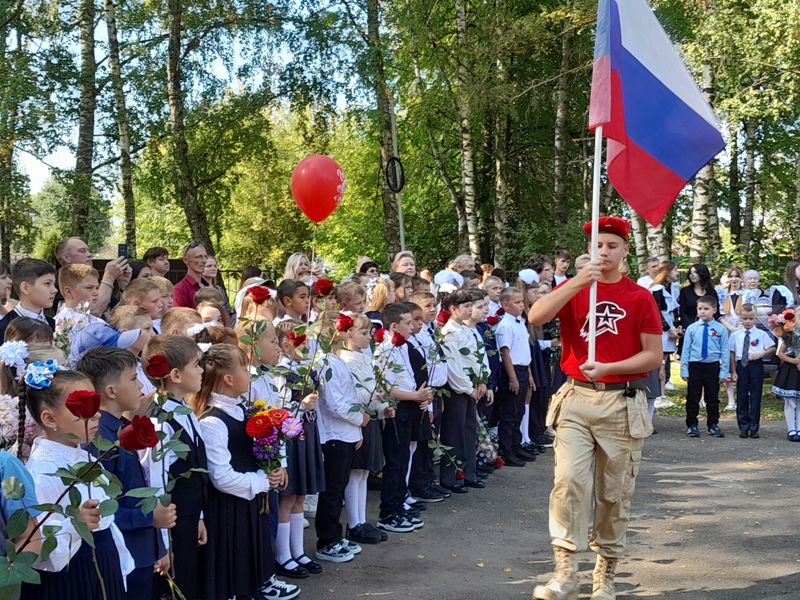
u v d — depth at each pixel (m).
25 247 22.66
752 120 22.30
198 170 20.06
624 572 5.37
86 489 3.29
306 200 7.66
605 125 5.02
